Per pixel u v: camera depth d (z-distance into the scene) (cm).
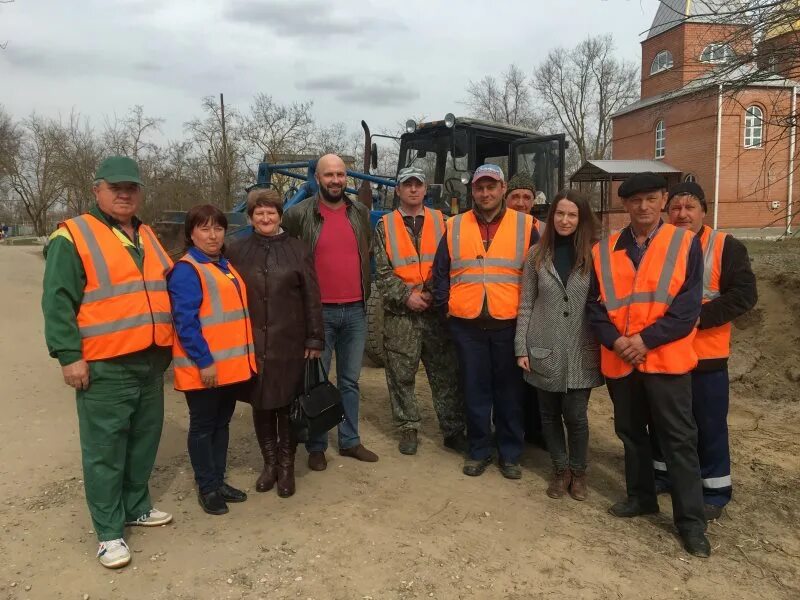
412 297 407
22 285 1234
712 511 335
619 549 305
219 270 325
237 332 323
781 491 367
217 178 2542
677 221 338
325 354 393
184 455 424
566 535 317
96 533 305
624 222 2278
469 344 384
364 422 500
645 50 2602
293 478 362
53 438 454
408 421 429
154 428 310
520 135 765
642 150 2673
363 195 736
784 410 518
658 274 304
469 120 714
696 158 2353
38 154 4288
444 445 448
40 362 679
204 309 314
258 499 356
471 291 374
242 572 281
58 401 544
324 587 271
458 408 432
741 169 2252
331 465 408
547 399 358
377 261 421
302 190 660
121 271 282
